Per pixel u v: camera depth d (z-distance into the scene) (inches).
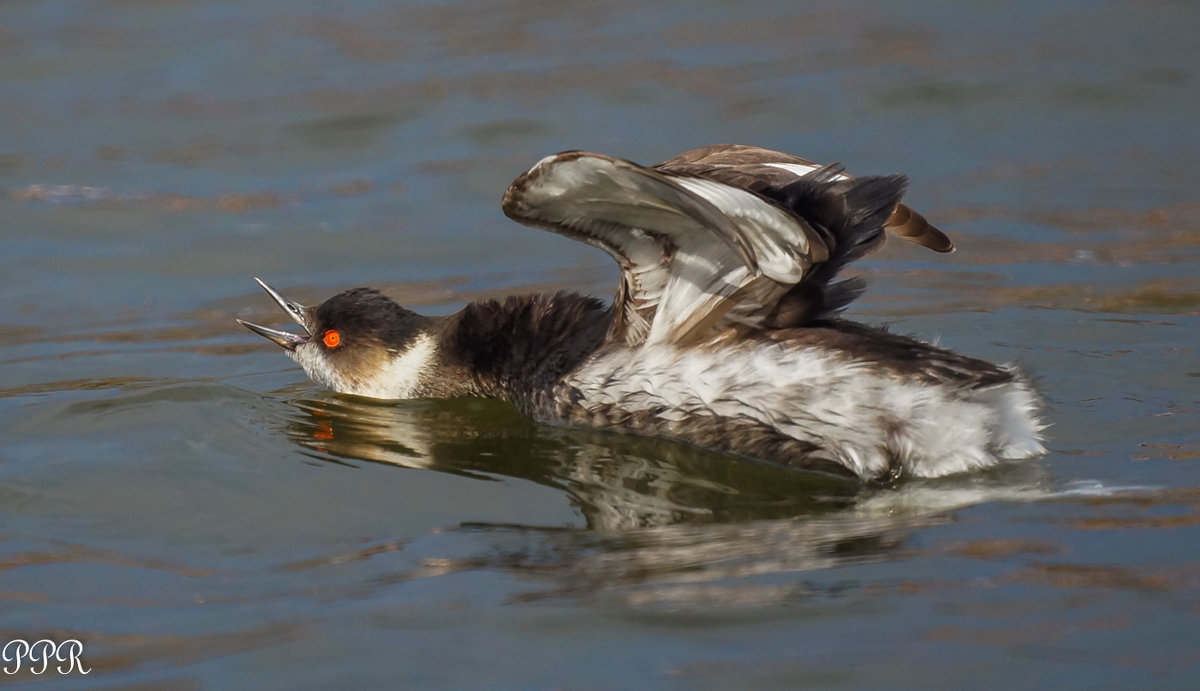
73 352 551.8
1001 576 315.9
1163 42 875.4
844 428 384.8
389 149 773.3
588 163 338.6
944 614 300.4
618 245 394.9
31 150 765.9
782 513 369.7
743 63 868.0
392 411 480.7
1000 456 392.2
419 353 492.7
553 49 895.7
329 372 505.4
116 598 335.6
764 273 380.5
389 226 693.3
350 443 445.7
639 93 823.7
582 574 333.1
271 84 848.3
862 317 560.4
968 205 688.4
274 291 534.0
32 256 658.8
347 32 926.4
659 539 354.9
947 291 592.7
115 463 425.4
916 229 436.5
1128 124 772.0
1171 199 683.4
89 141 780.0
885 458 383.2
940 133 768.9
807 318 403.5
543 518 376.2
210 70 866.1
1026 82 826.8
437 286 625.3
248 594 334.0
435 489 402.0
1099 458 393.7
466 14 957.8
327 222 697.6
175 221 698.2
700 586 321.7
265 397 498.3
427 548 356.5
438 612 316.5
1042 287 587.8
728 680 280.5
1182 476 375.6
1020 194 697.6
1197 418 426.9
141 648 309.1
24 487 406.9
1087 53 864.9
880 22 935.0
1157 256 617.9
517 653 296.4
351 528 374.3
